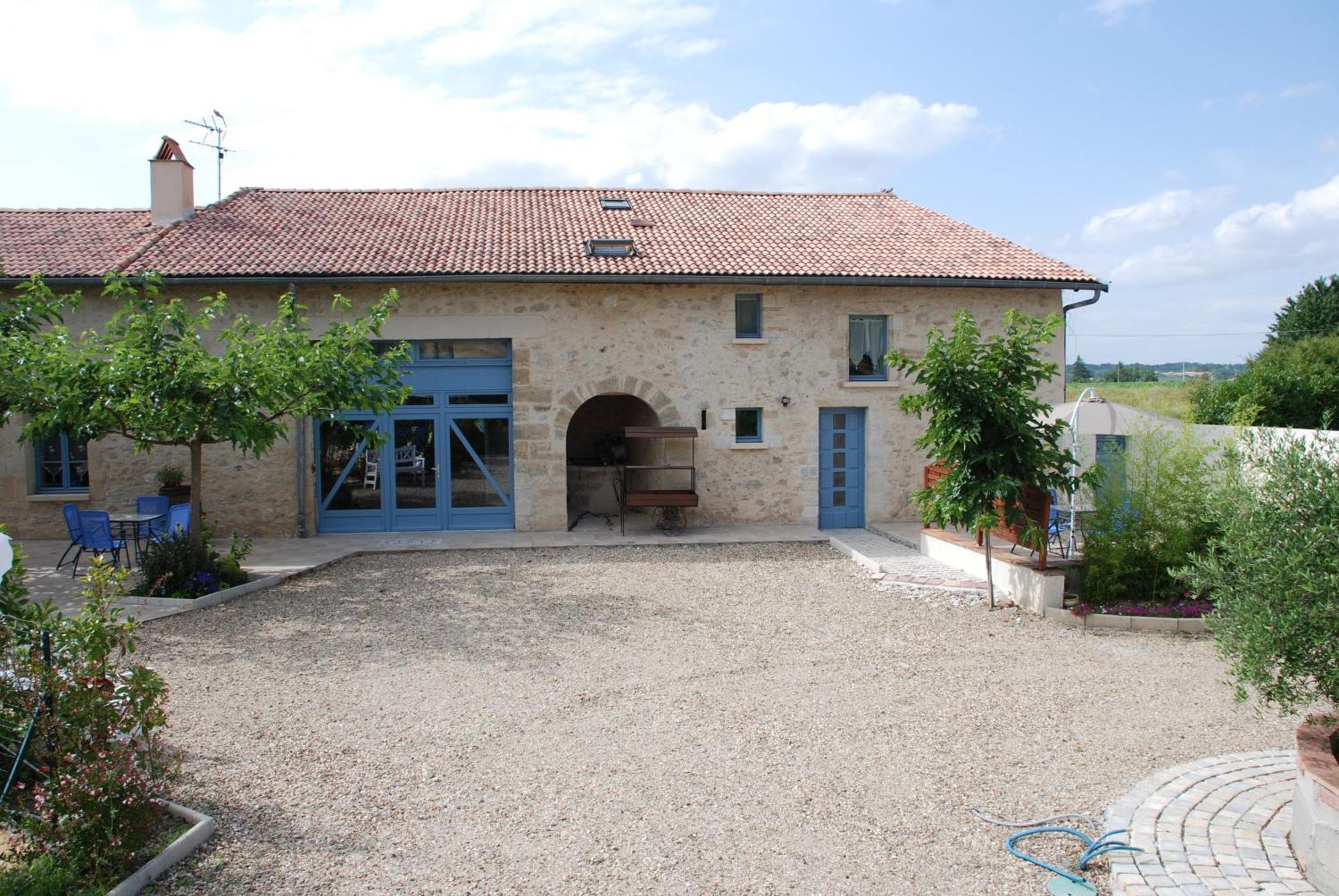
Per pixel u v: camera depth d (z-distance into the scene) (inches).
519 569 458.9
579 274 525.7
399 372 536.1
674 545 521.0
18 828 168.2
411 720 246.1
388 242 566.9
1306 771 160.7
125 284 419.2
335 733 236.4
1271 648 171.2
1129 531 360.5
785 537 540.4
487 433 561.6
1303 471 174.4
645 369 561.6
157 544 402.3
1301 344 1007.6
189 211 617.9
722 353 568.4
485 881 165.0
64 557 435.5
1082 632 339.9
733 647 319.0
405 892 161.0
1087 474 369.4
